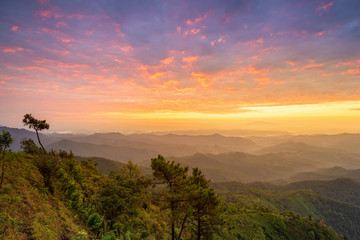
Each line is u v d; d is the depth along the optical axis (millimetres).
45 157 17547
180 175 15648
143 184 16969
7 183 12734
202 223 16625
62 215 13141
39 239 8945
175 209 14836
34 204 11992
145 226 20156
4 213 9406
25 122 21781
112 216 16562
